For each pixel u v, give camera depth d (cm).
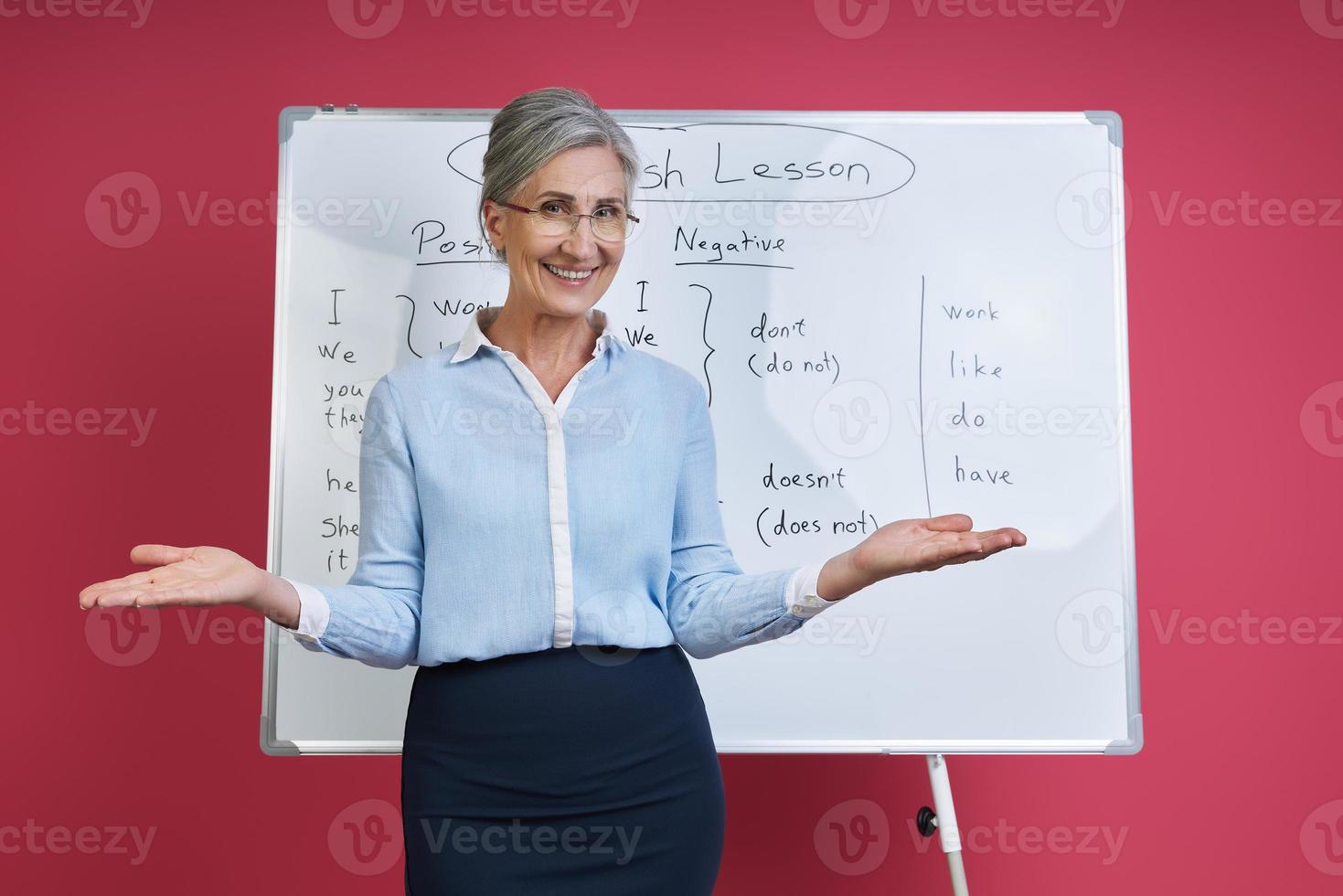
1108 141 179
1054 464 176
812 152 179
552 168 116
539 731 112
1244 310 218
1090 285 177
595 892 112
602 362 122
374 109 178
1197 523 215
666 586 122
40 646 212
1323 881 212
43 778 211
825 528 175
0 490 213
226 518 213
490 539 114
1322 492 216
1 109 217
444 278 175
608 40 218
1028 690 173
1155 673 214
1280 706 214
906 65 218
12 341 214
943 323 177
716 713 174
